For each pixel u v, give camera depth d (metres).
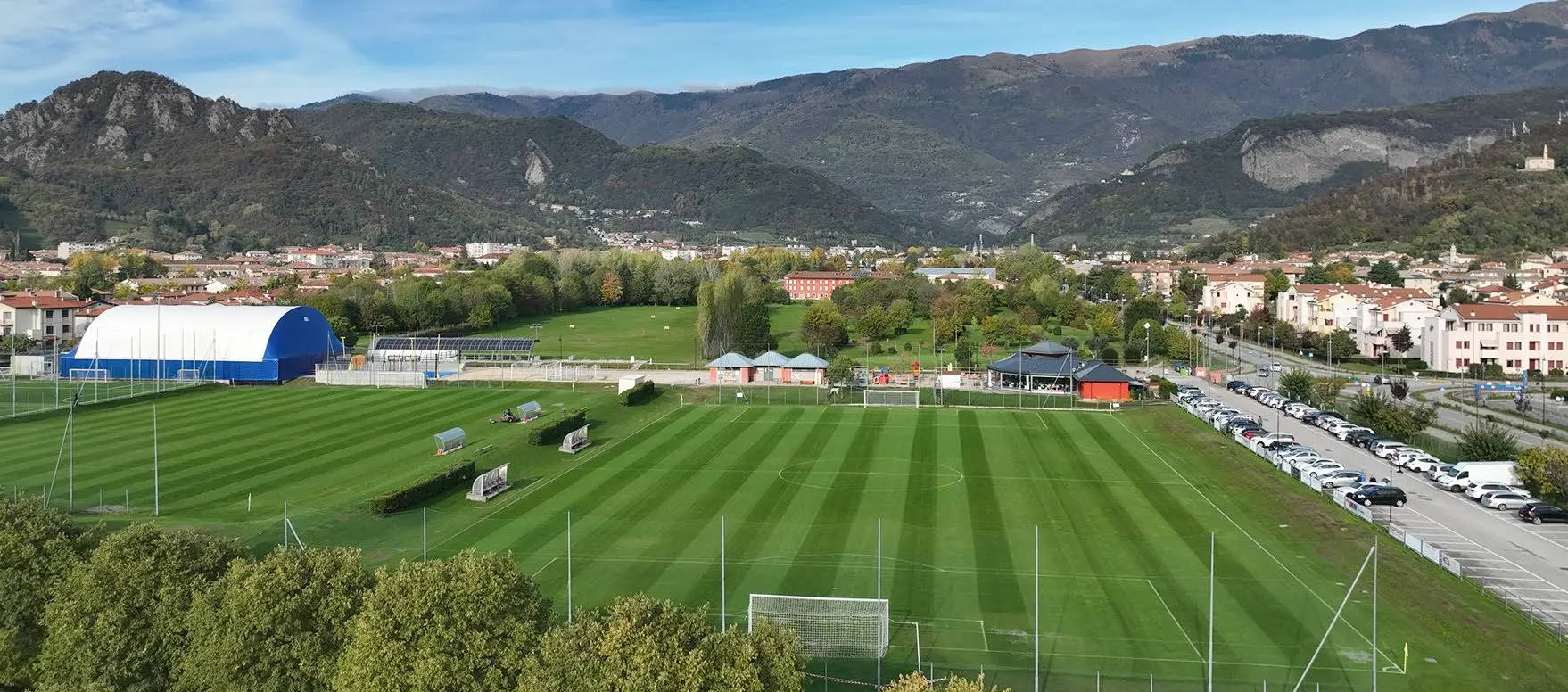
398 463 92.12
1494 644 50.59
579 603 56.66
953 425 116.56
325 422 115.12
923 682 37.31
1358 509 73.25
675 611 39.16
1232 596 58.56
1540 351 176.38
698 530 71.44
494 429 110.88
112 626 41.69
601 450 100.25
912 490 84.06
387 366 163.50
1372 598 57.75
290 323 158.75
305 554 44.00
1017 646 51.41
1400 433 105.81
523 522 73.19
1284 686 46.97
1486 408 136.12
